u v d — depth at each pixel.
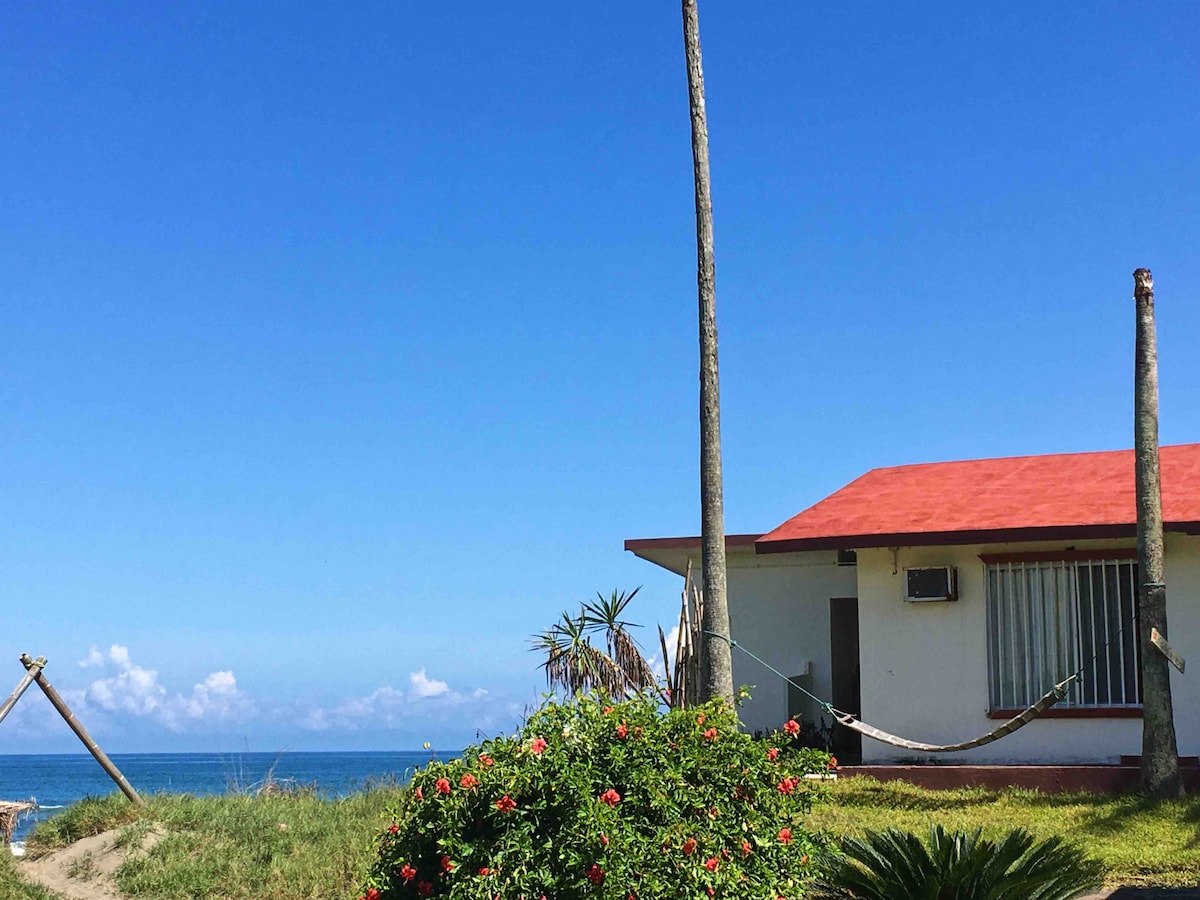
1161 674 13.71
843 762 17.47
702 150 13.28
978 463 19.25
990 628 15.94
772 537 16.53
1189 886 10.57
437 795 8.04
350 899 10.99
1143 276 14.41
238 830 13.05
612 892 7.43
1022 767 14.68
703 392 13.06
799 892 8.38
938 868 9.11
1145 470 14.09
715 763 8.21
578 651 16.19
